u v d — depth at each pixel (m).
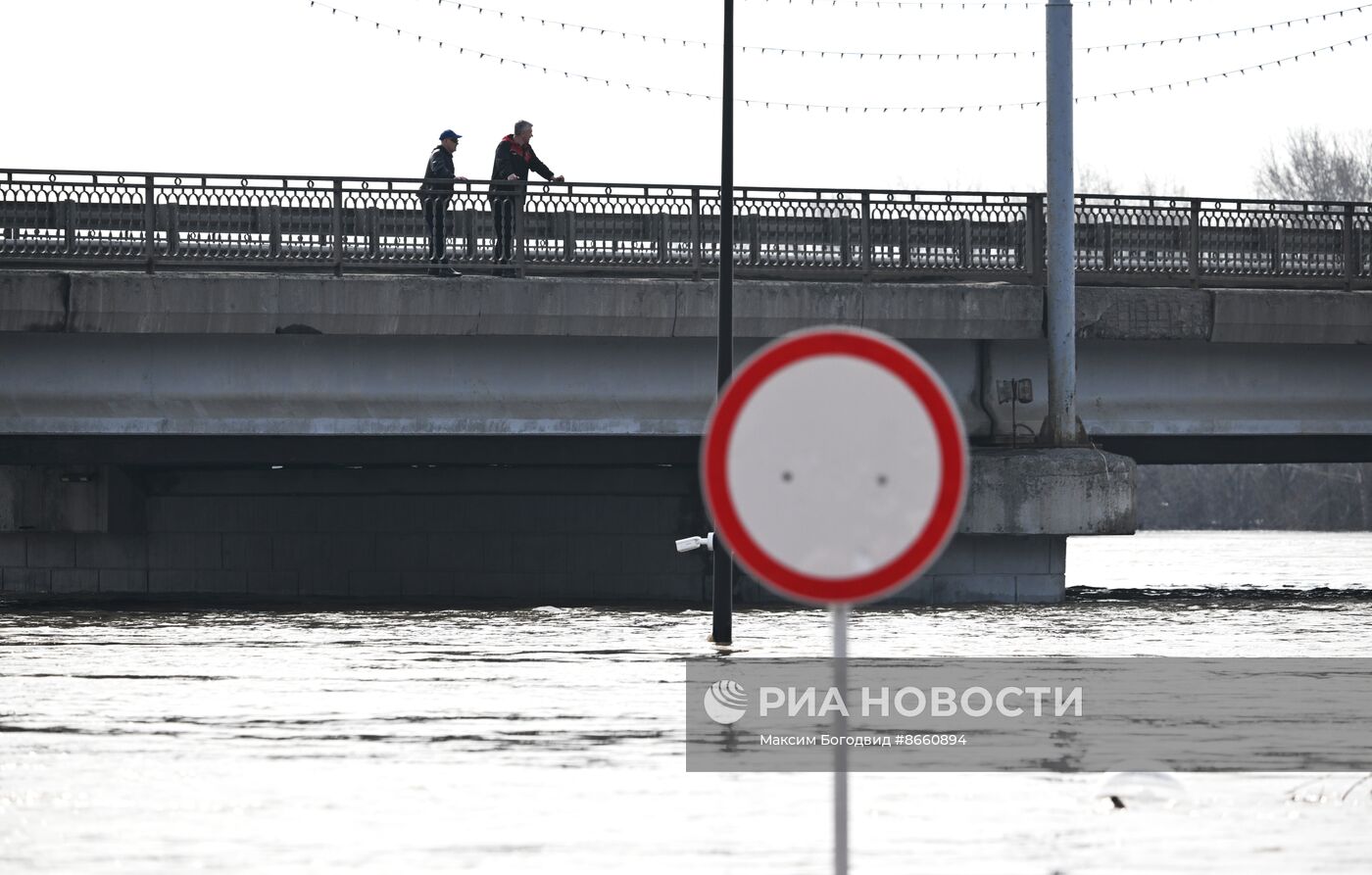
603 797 42.25
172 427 106.12
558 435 110.50
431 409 109.12
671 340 111.69
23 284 102.00
